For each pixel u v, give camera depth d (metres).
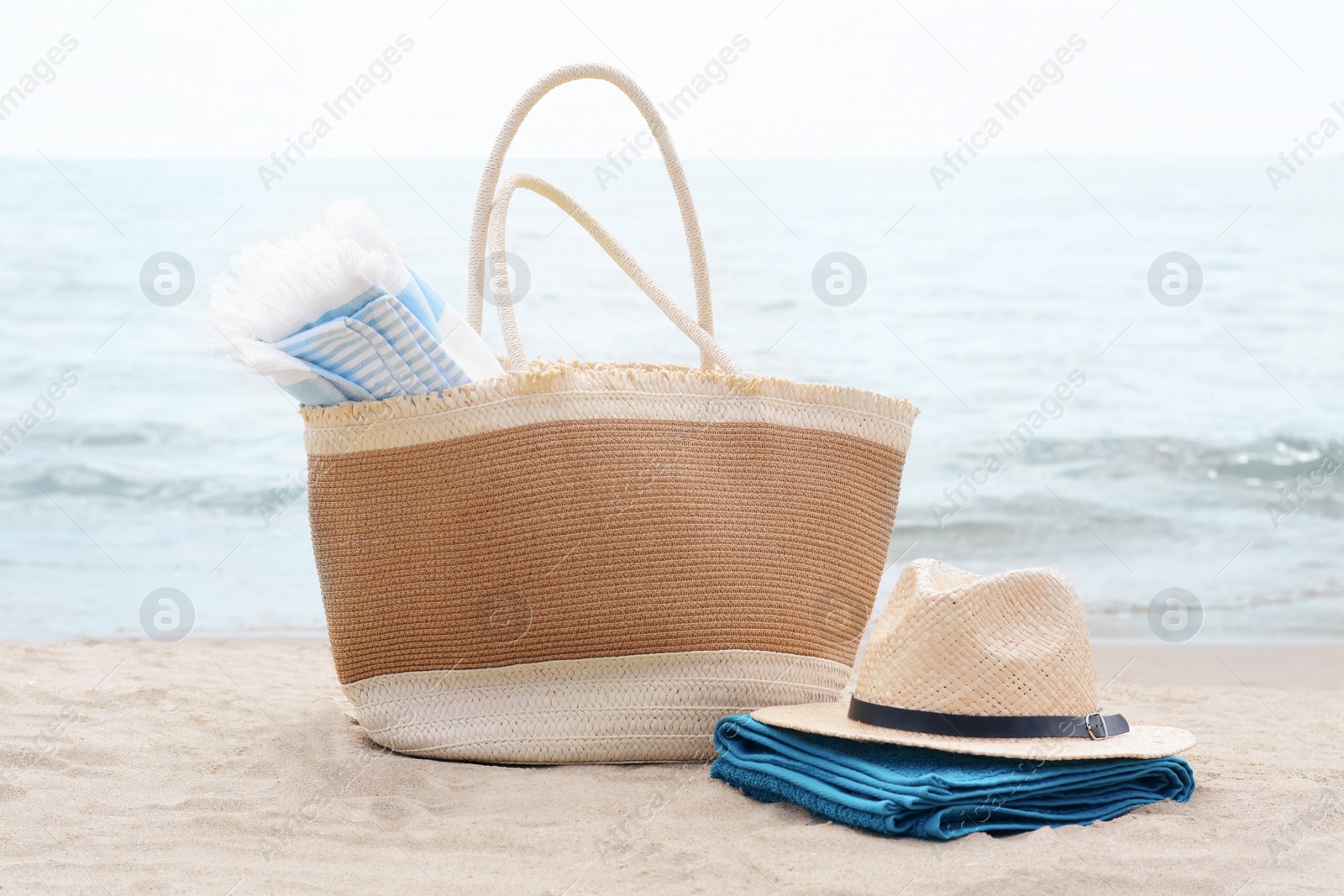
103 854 1.44
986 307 11.77
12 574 4.68
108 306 10.98
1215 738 2.26
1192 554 5.26
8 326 10.12
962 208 15.82
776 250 13.69
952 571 1.84
